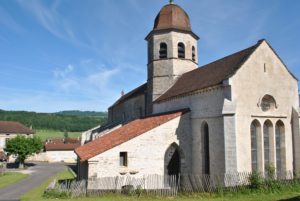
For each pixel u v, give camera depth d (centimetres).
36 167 6131
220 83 2173
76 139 9444
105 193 2161
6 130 7750
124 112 4256
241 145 2097
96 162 2183
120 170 2238
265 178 2061
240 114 2119
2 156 6719
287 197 1838
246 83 2169
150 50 3347
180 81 3072
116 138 2466
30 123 13450
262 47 2280
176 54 3194
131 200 1942
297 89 2389
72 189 2175
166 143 2403
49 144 8325
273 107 2278
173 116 2462
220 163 2161
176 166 2438
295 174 2238
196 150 2427
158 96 3198
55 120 14325
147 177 2292
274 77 2297
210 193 2064
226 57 2658
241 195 1941
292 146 2306
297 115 2308
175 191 2127
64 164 7081
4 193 2731
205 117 2338
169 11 3291
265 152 2248
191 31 3256
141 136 2333
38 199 2112
